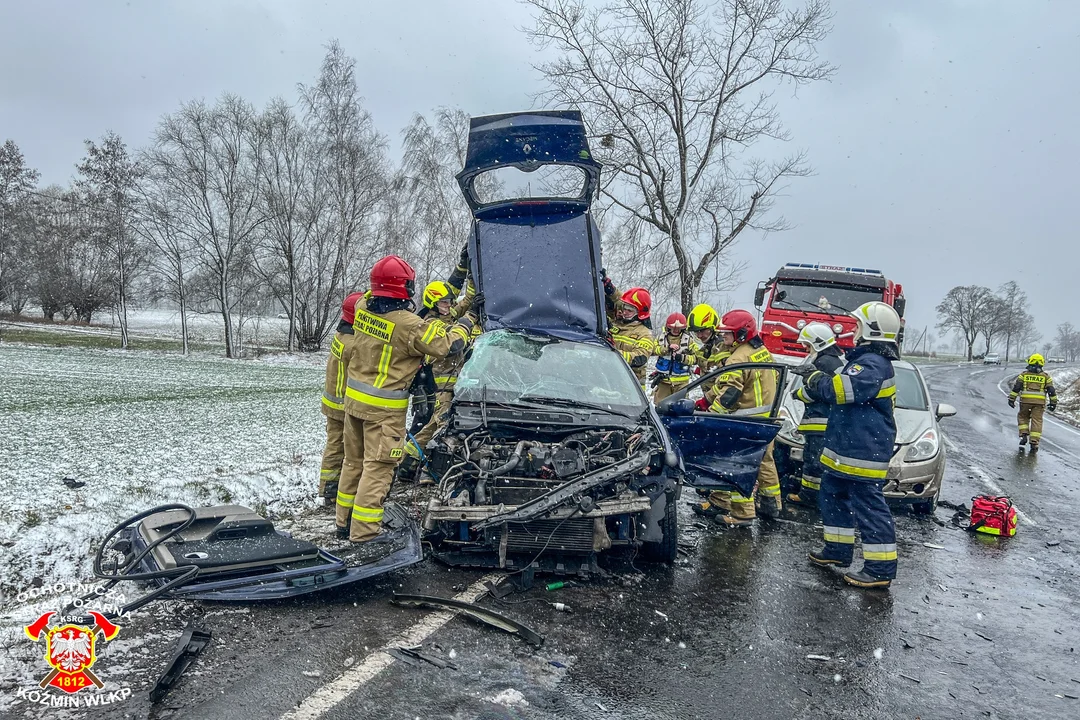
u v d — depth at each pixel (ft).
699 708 10.40
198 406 39.32
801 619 14.33
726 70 54.03
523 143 24.21
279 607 13.08
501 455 15.75
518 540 14.80
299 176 115.65
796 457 25.40
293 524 18.70
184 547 13.78
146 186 104.06
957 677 12.10
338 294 121.90
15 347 94.63
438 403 21.26
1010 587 17.35
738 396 21.91
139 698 9.57
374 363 16.14
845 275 52.39
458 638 12.17
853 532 17.92
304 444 28.35
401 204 117.70
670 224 55.57
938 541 21.48
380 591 14.17
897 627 14.24
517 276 23.40
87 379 53.11
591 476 14.48
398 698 9.98
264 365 92.79
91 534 15.52
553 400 17.31
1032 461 41.01
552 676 11.07
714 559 18.12
